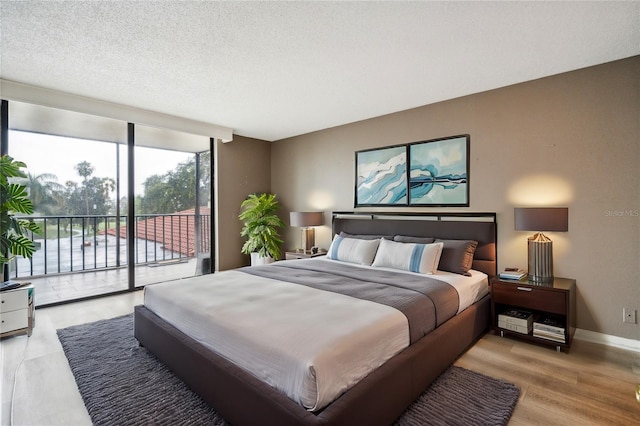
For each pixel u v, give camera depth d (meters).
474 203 3.40
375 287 2.46
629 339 2.57
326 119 4.36
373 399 1.46
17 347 2.58
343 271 3.09
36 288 4.02
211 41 2.34
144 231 4.67
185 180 5.04
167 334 2.12
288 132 5.12
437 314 2.21
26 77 2.93
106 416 1.70
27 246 3.02
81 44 2.37
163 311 2.34
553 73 2.89
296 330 1.59
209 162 5.12
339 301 2.06
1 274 3.13
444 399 1.84
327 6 1.94
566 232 2.85
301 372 1.33
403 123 3.96
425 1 1.89
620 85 2.60
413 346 1.88
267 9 1.96
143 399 1.85
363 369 1.53
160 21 2.08
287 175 5.50
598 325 2.70
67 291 4.05
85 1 1.87
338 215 4.68
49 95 3.20
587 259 2.75
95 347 2.54
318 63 2.69
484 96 3.32
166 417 1.69
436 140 3.67
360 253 3.59
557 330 2.48
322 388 1.31
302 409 1.29
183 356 1.94
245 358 1.61
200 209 5.21
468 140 3.43
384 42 2.36
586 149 2.75
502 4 1.91
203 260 5.12
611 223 2.64
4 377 2.12
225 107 3.84
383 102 3.68
